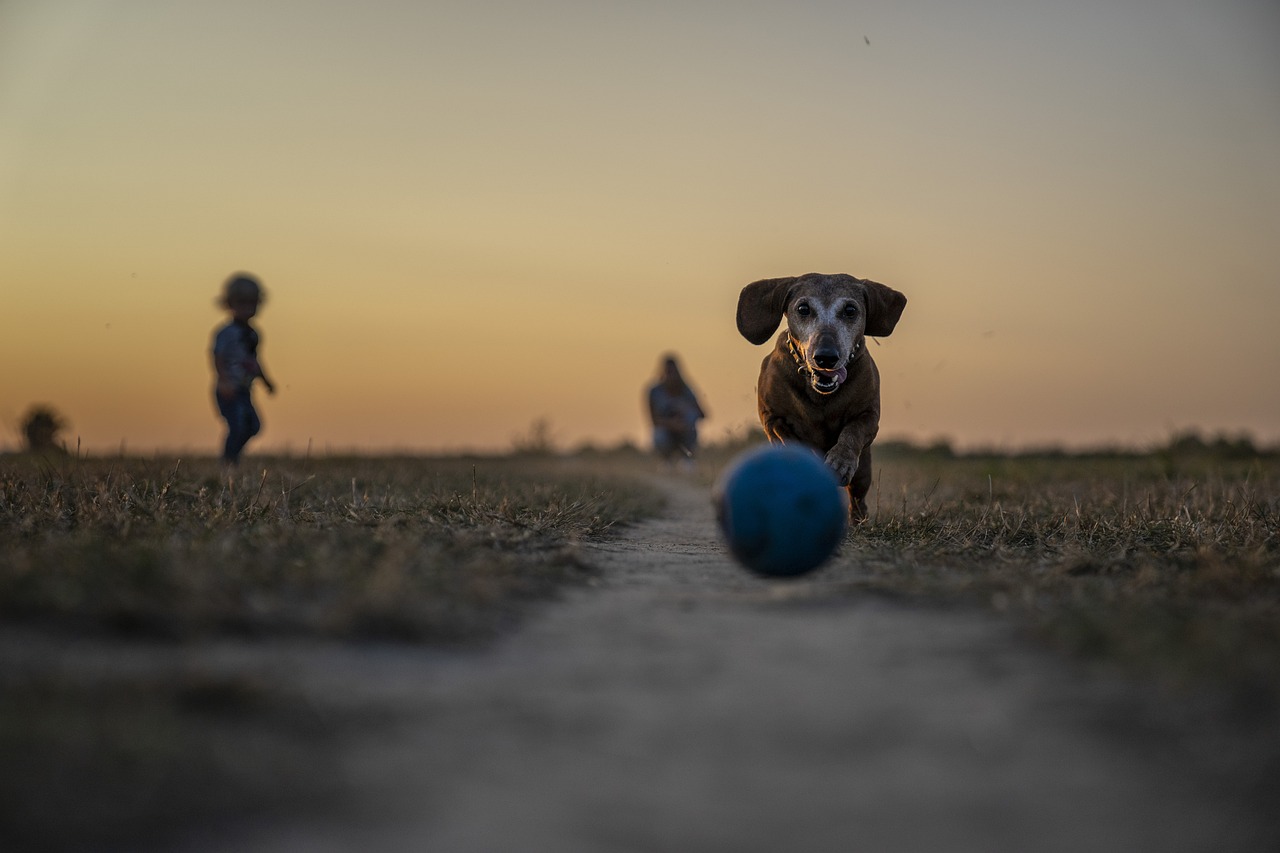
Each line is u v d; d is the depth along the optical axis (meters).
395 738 2.69
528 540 5.71
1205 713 2.87
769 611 4.15
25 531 5.30
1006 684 3.15
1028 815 2.31
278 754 2.54
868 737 2.73
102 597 3.61
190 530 5.38
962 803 2.37
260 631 3.56
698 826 2.24
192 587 3.70
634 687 3.12
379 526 5.75
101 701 2.71
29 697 2.72
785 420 7.51
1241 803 2.38
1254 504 7.31
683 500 12.20
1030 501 8.53
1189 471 12.27
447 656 3.42
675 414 19.11
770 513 4.52
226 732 2.65
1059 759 2.60
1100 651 3.39
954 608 4.16
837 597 4.41
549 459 22.97
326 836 2.17
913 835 2.21
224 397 10.62
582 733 2.75
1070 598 4.23
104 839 2.12
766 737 2.73
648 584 4.84
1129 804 2.37
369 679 3.16
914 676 3.23
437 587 4.07
